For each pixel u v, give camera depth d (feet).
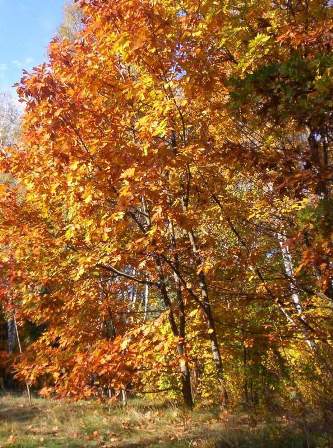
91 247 31.60
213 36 24.20
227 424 25.68
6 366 65.82
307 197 23.15
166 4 24.18
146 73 26.55
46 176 27.94
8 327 70.64
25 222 32.19
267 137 23.35
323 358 23.15
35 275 32.04
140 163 24.30
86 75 26.40
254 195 29.76
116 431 30.12
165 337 30.04
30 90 26.32
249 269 29.89
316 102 16.31
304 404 21.89
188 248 32.35
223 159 24.20
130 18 23.71
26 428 33.71
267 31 22.03
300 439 20.62
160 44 23.77
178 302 33.50
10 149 29.68
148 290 54.24
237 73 22.24
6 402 50.16
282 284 28.22
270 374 31.73
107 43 25.23
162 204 26.48
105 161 25.95
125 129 28.27
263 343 32.89
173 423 30.63
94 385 32.73
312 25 21.18
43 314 34.45
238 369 34.01
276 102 17.58
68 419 36.35
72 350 35.22
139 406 39.17
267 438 22.13
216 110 25.77
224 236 32.89
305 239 21.36
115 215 24.52
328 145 21.63
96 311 36.40
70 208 27.76
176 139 28.81
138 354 29.84
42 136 27.40
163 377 41.98
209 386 36.06
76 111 26.55
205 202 29.09
